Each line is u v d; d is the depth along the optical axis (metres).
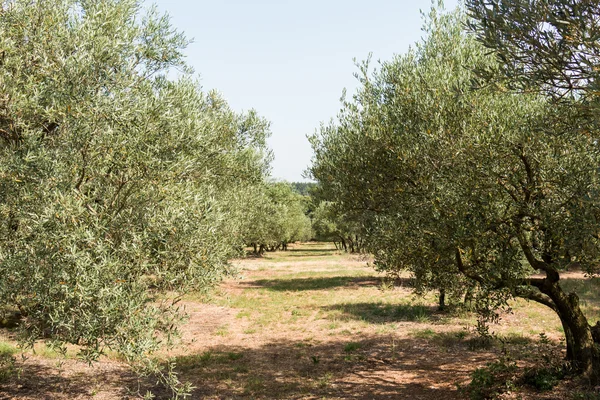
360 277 33.22
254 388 10.20
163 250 6.86
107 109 6.56
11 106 6.11
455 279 8.94
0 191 6.25
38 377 9.87
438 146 8.02
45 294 5.68
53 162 6.07
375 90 11.02
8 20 6.95
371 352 13.05
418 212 8.10
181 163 7.30
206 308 20.52
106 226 6.29
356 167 10.09
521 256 7.70
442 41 9.88
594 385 7.79
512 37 5.12
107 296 5.75
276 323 17.58
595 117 4.93
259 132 16.80
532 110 8.07
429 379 10.36
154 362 6.73
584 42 4.50
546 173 7.14
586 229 6.26
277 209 49.53
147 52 8.65
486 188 7.28
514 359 10.79
